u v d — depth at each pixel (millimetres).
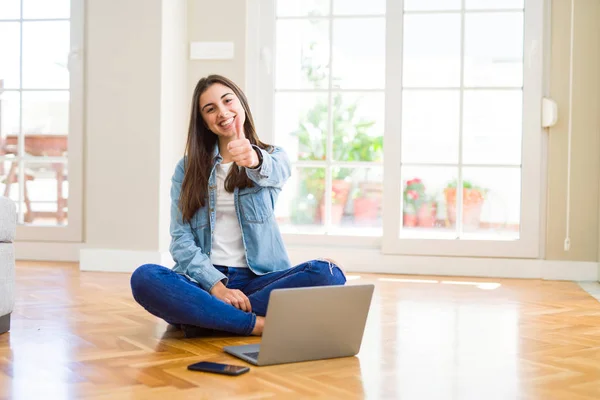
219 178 2572
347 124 4762
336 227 4785
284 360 2080
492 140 4574
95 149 4578
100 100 4570
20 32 4891
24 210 4918
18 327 2604
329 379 1911
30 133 4902
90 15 4570
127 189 4535
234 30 4715
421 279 4285
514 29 4543
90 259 4516
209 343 2350
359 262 4641
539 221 4484
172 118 4656
